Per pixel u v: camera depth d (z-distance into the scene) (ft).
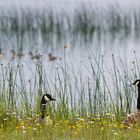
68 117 65.36
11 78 71.46
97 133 51.67
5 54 144.36
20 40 179.01
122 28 205.98
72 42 178.29
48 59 135.33
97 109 69.10
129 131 52.95
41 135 51.42
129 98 71.67
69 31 200.03
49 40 182.70
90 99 70.38
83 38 187.93
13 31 190.08
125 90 72.13
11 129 55.52
